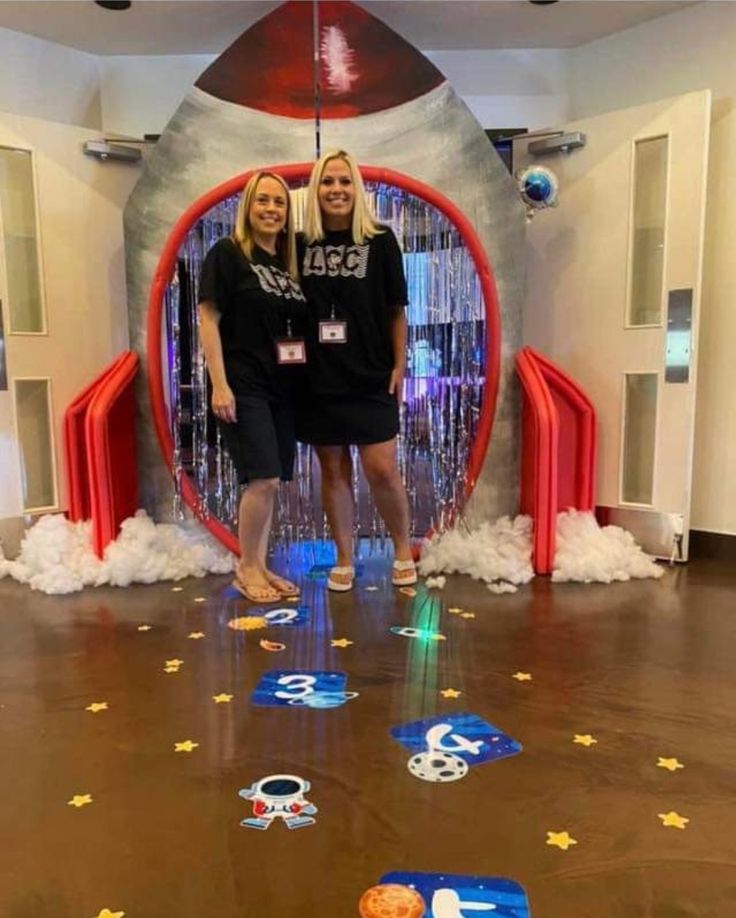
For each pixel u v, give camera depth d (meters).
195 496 3.15
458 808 1.46
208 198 2.93
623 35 3.37
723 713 1.85
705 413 3.25
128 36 3.37
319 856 1.33
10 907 1.21
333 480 2.77
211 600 2.73
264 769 1.61
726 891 1.24
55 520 3.05
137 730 1.78
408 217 3.17
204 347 2.58
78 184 3.17
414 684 2.02
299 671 2.11
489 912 1.19
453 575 3.01
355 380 2.67
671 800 1.49
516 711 1.86
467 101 3.59
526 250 3.42
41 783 1.56
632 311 3.19
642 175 3.12
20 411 3.15
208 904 1.21
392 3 3.09
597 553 2.98
